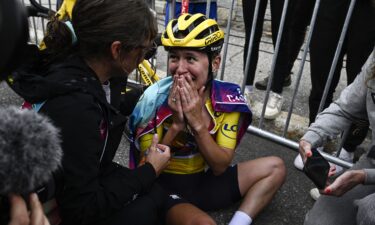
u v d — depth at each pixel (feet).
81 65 4.25
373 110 5.42
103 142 4.37
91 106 4.00
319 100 8.64
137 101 6.54
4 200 3.07
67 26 4.24
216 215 6.76
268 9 16.47
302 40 10.88
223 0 17.24
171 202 5.64
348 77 8.23
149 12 4.29
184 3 8.64
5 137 2.73
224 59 9.07
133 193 4.70
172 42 5.25
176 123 5.58
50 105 3.94
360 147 9.30
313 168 5.41
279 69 10.06
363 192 5.79
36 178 2.89
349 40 7.83
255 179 6.34
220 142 6.02
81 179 3.98
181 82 5.35
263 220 6.80
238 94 6.07
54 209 4.28
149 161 5.14
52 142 2.94
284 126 9.91
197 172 6.35
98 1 4.03
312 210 5.97
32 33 13.02
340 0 7.45
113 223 4.85
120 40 4.11
